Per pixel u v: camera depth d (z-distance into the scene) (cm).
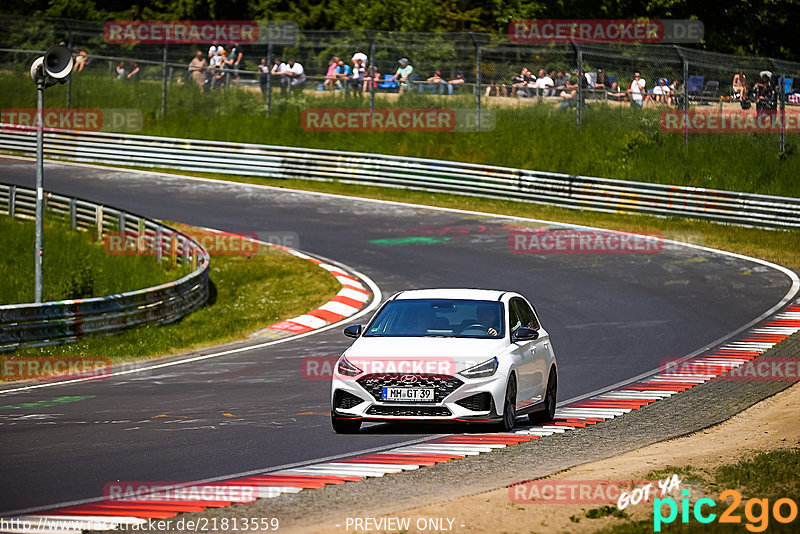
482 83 14288
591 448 3606
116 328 6806
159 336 6906
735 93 12638
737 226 10369
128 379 5456
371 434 3862
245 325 7394
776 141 12094
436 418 3662
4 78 15800
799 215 10075
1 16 16225
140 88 15188
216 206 11275
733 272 8550
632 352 6025
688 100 12469
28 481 3081
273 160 12800
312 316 7531
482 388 3675
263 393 4962
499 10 16712
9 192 10750
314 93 14075
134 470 3244
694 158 12025
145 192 11912
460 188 11869
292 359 6059
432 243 9681
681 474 3066
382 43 14900
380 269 8806
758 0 16662
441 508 2641
